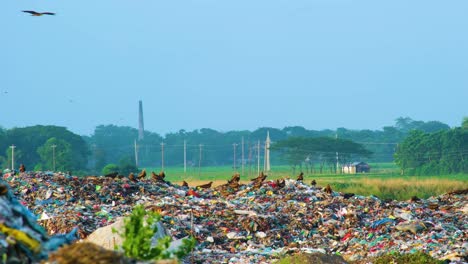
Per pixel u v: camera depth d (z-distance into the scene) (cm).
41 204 10862
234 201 12112
